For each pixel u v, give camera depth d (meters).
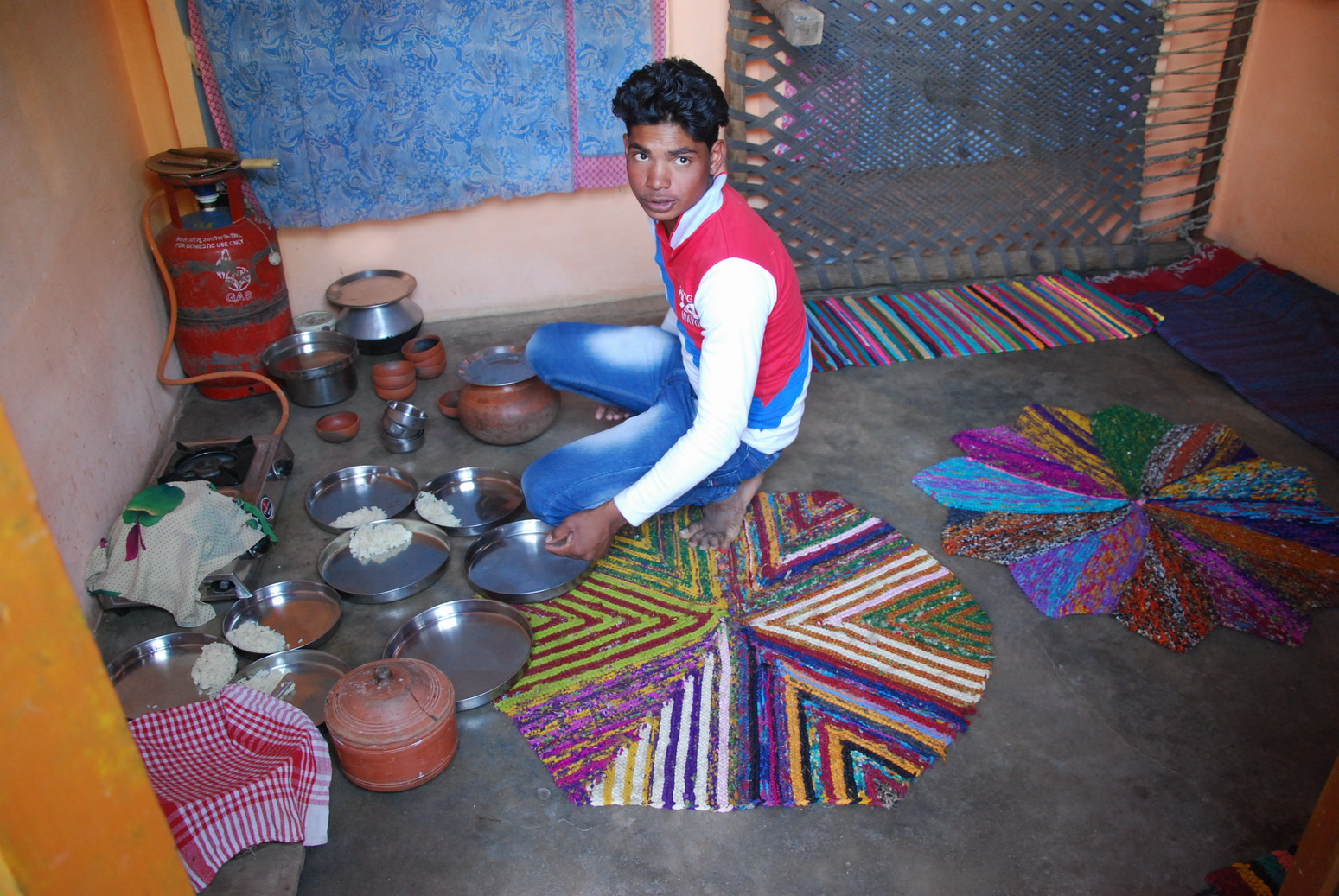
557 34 3.38
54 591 0.88
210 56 3.15
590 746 2.05
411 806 1.93
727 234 1.99
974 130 3.95
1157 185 4.32
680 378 2.48
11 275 2.21
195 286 3.15
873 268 4.12
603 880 1.78
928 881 1.77
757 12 3.63
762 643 2.31
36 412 2.23
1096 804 1.92
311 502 2.81
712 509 2.62
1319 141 3.78
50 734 0.88
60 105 2.65
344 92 3.28
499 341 3.78
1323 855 1.19
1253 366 3.47
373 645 2.32
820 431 3.20
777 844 1.85
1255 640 2.31
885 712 2.12
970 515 2.77
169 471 2.71
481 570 2.54
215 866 1.73
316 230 3.62
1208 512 2.74
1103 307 3.95
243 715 1.88
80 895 0.94
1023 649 2.31
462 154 3.51
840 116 3.81
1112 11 3.83
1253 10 3.94
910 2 3.68
